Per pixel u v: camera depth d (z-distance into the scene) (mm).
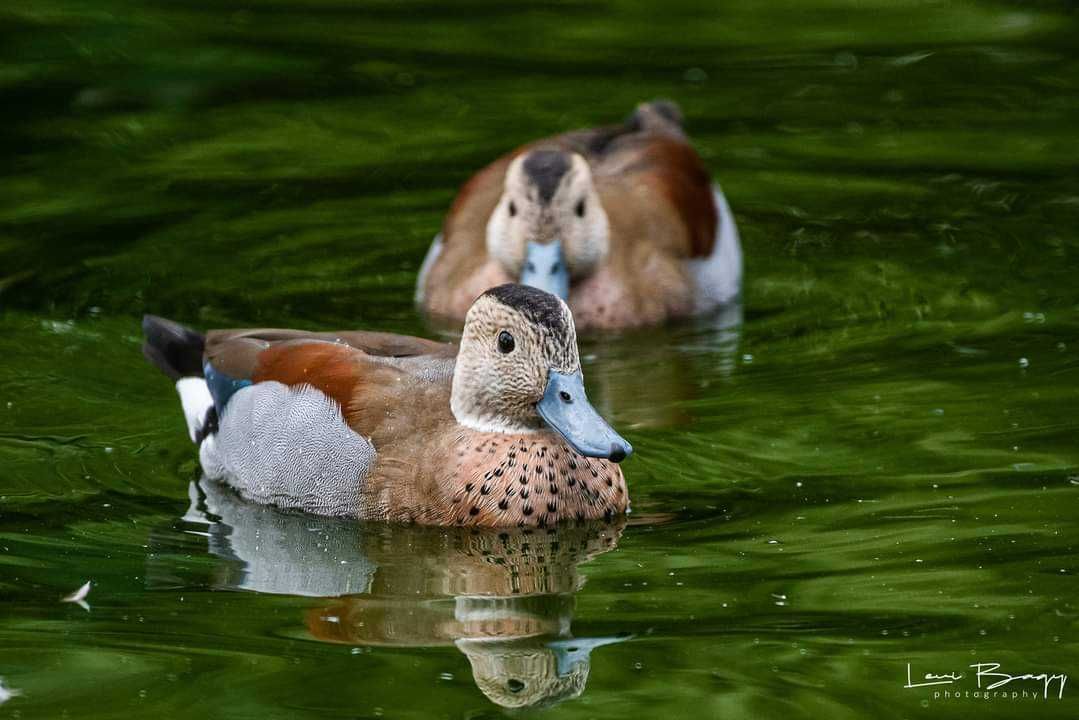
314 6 22562
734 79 20531
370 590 10188
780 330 15055
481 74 20672
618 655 9164
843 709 8539
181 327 13211
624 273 15680
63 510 11398
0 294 15273
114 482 11945
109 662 9109
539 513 11188
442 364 11977
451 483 11281
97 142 18641
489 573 10453
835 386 13477
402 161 18641
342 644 9359
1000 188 17969
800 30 21844
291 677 8930
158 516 11430
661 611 9734
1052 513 10914
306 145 18859
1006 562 10227
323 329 14984
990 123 19438
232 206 17484
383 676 8945
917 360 13969
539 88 20312
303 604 9953
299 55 20922
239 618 9742
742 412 13000
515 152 17734
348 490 11523
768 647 9211
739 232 17484
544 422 11375
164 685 8844
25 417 12961
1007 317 14906
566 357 11109
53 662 9109
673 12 22562
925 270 16203
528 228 15414
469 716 8500
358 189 18047
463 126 19391
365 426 11602
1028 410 12734
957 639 9258
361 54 21078
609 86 20359
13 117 18984
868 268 16359
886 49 21219
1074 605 9641
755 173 18594
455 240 16375
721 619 9586
